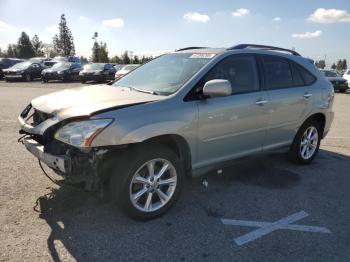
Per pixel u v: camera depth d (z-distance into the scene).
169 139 4.07
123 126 3.50
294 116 5.40
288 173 5.52
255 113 4.72
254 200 4.50
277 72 5.21
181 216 4.01
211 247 3.43
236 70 4.65
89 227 3.68
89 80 26.95
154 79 4.57
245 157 4.86
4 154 5.90
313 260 3.29
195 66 4.43
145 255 3.26
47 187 4.57
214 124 4.24
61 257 3.17
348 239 3.68
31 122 4.10
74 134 3.45
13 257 3.13
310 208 4.34
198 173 4.33
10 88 20.66
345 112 13.23
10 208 3.98
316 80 5.87
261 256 3.32
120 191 3.63
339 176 5.50
